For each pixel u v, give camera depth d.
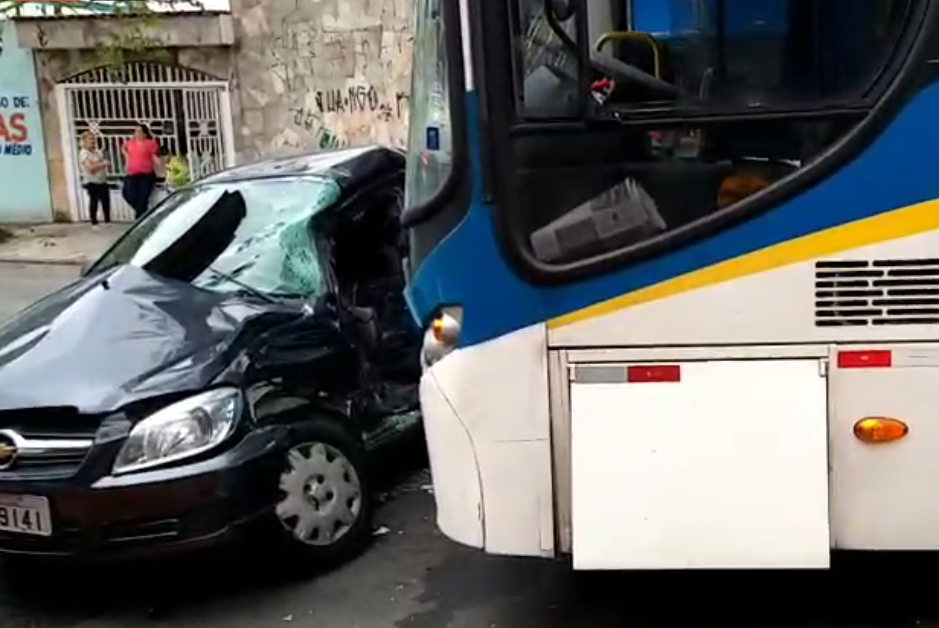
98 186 18.77
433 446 3.89
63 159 19.42
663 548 3.64
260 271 5.56
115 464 4.46
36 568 5.25
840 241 3.53
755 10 3.52
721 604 4.43
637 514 3.64
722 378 3.61
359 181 6.04
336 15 17.47
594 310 3.63
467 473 3.81
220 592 4.86
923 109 3.46
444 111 3.71
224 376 4.72
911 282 3.53
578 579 4.73
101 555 4.46
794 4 3.50
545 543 3.79
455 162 3.63
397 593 4.72
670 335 3.61
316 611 4.62
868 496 3.64
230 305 5.23
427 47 3.91
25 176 19.62
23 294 13.47
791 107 3.52
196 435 4.55
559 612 4.46
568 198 3.62
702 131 3.56
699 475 3.62
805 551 3.59
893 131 3.48
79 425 4.53
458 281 3.71
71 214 19.64
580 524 3.65
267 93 18.12
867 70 3.49
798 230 3.55
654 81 3.57
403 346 5.90
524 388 3.71
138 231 6.12
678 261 3.58
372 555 5.09
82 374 4.71
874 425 3.59
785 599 4.45
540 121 3.59
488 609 4.53
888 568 4.65
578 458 3.66
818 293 3.56
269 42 17.91
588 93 3.56
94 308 5.24
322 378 5.12
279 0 17.70
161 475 4.44
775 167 3.55
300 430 4.89
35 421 4.57
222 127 18.55
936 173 3.48
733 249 3.57
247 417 4.71
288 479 4.80
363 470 5.19
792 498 3.59
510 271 3.65
